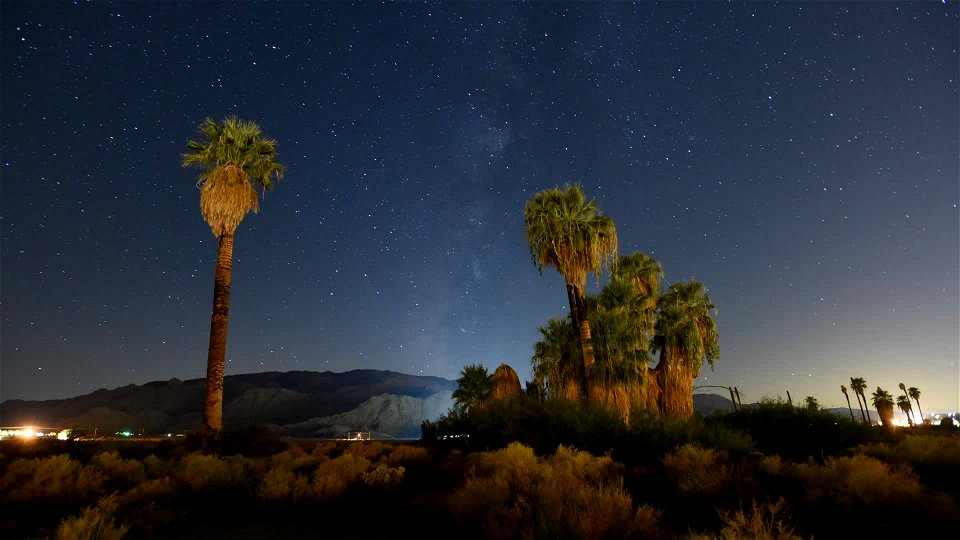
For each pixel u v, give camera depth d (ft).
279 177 79.15
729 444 45.88
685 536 21.31
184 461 47.24
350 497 37.63
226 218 71.46
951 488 32.99
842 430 54.13
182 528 29.86
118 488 39.06
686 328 91.25
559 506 22.95
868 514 24.95
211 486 39.78
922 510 24.29
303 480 37.68
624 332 74.64
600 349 73.82
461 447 66.23
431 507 32.60
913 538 21.84
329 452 69.15
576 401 62.95
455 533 26.55
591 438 50.72
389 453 61.36
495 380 106.83
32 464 40.27
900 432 88.58
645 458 46.80
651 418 51.39
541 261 82.02
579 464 36.65
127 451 72.59
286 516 32.96
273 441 82.33
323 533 28.37
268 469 48.98
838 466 31.24
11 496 33.04
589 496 23.91
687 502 29.58
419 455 55.26
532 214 81.20
